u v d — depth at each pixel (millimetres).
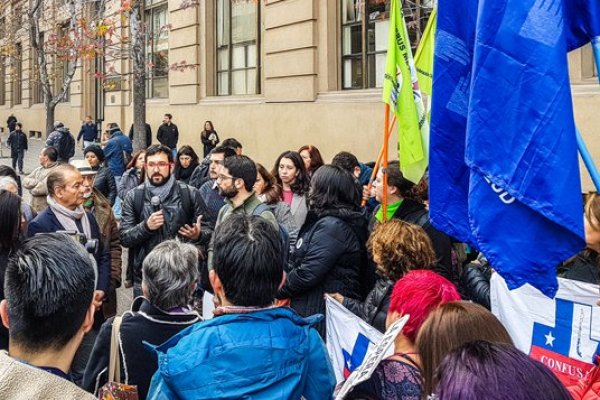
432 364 2090
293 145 17188
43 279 1859
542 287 2561
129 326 2971
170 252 3053
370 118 14773
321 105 16188
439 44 3016
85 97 32188
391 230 3664
